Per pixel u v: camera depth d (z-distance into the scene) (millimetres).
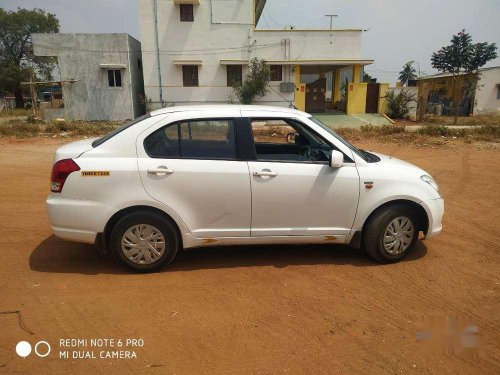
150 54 25812
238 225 3953
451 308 3389
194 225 3875
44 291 3531
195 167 3775
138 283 3713
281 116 4062
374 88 26859
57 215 3736
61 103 30375
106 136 4039
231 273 3959
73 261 4168
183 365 2623
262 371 2578
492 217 5906
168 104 26516
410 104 26984
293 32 25812
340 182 3992
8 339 2850
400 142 14086
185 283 3732
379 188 4055
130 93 26094
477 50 38250
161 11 25281
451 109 31484
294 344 2857
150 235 3828
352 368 2627
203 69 26172
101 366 2600
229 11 25469
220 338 2912
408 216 4172
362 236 4223
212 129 3896
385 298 3529
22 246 4555
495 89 31078
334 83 30406
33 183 7742
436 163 10312
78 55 25406
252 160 3906
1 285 3625
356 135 15477
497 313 3326
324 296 3539
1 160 10305
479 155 11664
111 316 3166
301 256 4402
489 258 4426
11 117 32969
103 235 3779
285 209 3965
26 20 48625
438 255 4484
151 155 3781
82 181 3680
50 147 12906
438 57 40375
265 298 3488
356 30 25906
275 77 26625
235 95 26531
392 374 2584
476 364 2707
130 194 3703
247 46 25969
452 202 6707
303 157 4184
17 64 50656
